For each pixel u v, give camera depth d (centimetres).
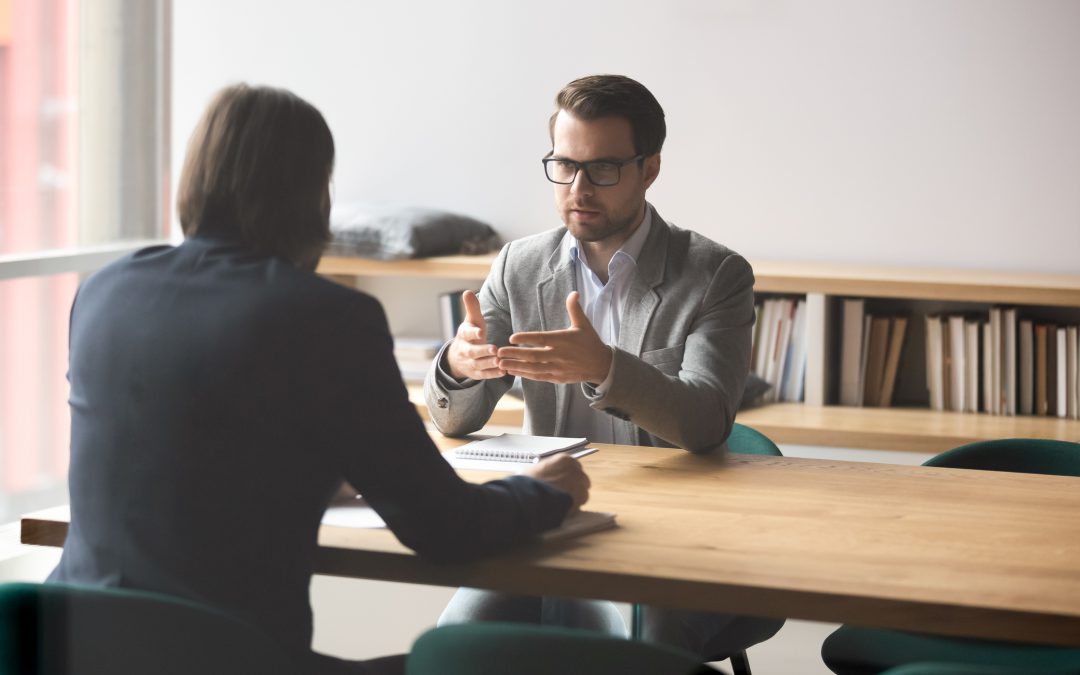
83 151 343
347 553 146
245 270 139
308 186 145
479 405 209
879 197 372
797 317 359
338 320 135
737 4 375
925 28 363
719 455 199
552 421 221
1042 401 345
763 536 152
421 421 141
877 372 359
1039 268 362
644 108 209
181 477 136
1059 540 151
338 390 135
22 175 326
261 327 135
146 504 137
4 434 326
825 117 373
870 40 367
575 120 208
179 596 136
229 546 136
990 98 361
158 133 361
